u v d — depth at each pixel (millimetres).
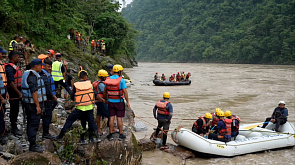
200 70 50719
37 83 4672
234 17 135250
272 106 14219
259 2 134250
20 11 17172
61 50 18750
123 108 5680
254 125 9023
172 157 6848
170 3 194125
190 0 178875
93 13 40281
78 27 28094
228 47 115562
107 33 42406
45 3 20203
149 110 13062
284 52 86062
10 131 5312
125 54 60656
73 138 5547
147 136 8500
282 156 7145
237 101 15898
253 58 97812
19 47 8062
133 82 27875
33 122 4613
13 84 5000
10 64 5035
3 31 14273
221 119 7406
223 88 22438
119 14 49375
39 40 17516
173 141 8281
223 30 126312
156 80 24734
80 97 5230
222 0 151875
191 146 7023
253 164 6539
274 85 23844
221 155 6961
